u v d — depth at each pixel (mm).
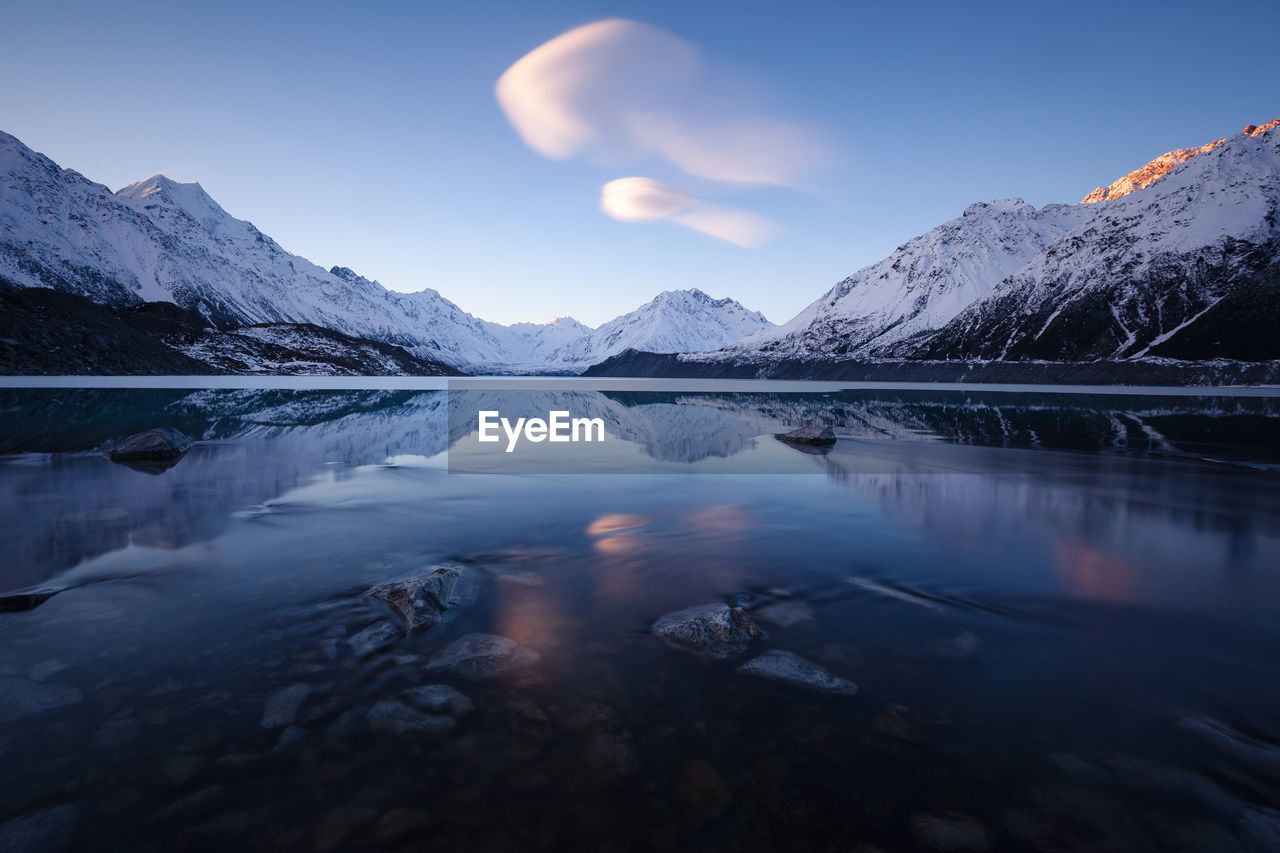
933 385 124250
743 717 3973
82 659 4555
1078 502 10688
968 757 3578
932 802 3215
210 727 3754
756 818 3125
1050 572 6828
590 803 3217
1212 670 4617
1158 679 4480
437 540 7957
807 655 4824
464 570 6547
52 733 3648
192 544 7637
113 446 17500
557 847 2926
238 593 5938
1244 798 3225
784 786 3352
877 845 2945
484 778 3383
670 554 7449
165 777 3311
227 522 8820
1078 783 3352
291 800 3180
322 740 3660
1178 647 5004
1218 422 30062
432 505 10164
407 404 43562
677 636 5047
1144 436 23125
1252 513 9797
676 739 3740
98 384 57875
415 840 2949
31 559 6945
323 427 25219
